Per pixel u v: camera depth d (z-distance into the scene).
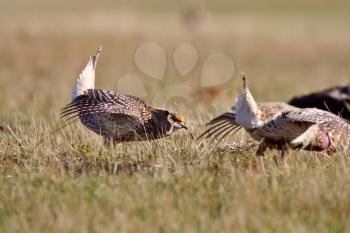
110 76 32.81
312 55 42.81
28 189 10.23
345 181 10.65
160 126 13.23
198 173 10.94
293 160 11.76
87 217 9.23
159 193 10.18
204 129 13.84
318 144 11.97
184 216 9.37
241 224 9.04
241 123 11.37
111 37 44.72
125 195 9.98
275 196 10.05
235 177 10.77
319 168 11.45
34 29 45.00
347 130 11.60
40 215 9.34
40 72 32.69
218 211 9.68
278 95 24.50
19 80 29.17
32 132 13.68
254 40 48.47
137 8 84.25
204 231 8.95
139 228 9.02
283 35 50.81
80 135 13.84
